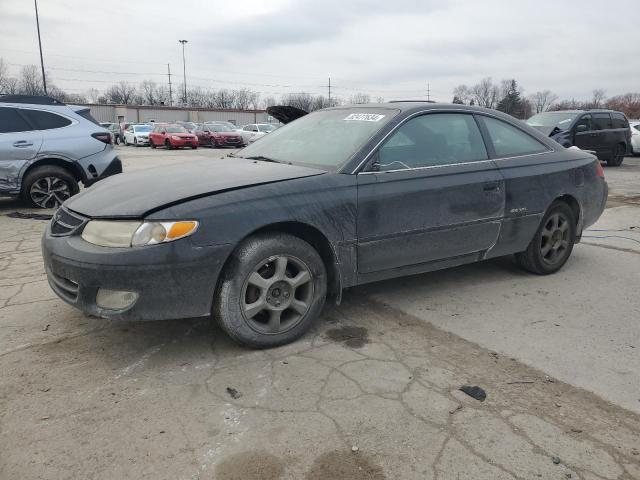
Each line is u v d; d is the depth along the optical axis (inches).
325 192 132.6
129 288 113.0
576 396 111.9
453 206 154.9
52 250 122.1
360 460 91.1
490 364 125.3
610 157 631.2
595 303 165.8
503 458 92.0
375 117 155.4
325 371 120.6
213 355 127.6
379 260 144.3
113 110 2235.5
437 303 163.9
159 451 92.7
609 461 91.7
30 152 308.2
